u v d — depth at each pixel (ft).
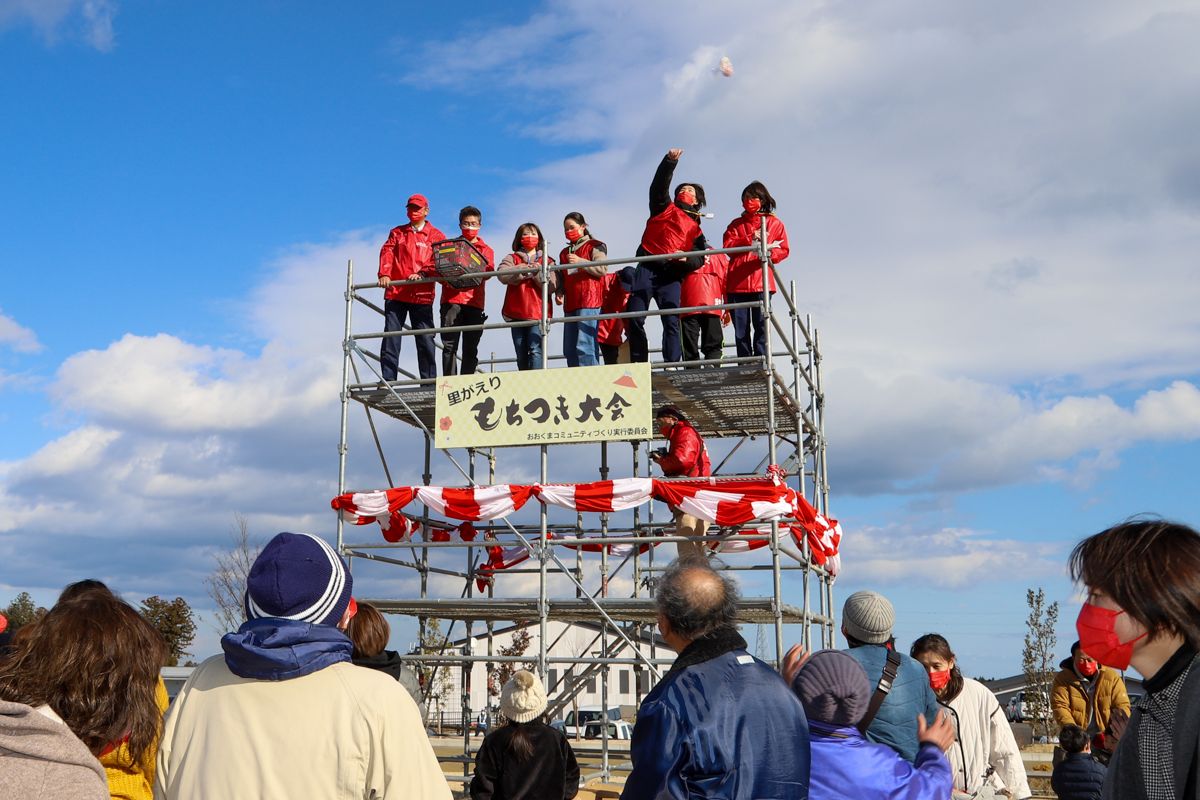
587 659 36.86
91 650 9.25
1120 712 21.35
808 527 38.45
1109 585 8.02
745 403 42.01
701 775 10.75
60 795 8.29
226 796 9.82
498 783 22.84
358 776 9.98
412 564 44.45
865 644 14.44
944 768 12.33
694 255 37.04
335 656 10.43
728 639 11.60
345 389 41.06
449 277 40.37
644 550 47.14
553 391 37.78
